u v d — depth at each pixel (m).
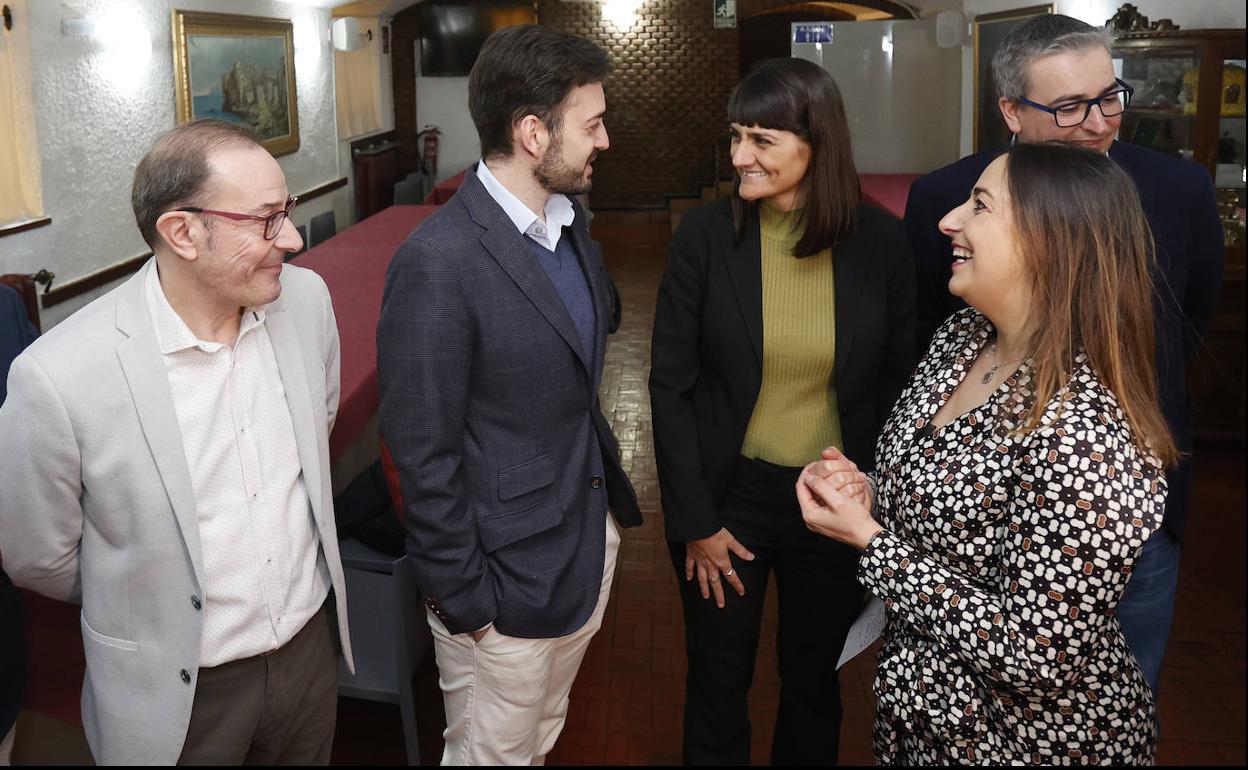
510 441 1.86
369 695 2.62
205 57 7.08
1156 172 2.07
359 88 11.31
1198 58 4.70
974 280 1.46
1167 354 2.06
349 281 4.04
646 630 3.44
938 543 1.49
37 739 2.38
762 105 1.90
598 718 2.92
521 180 1.82
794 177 1.97
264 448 1.69
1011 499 1.41
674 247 2.13
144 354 1.54
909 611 1.48
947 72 8.70
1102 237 1.37
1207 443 5.11
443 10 12.70
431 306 1.74
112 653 1.63
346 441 2.59
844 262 2.05
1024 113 2.01
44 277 5.02
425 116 13.16
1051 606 1.34
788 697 2.35
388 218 5.76
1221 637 3.39
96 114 5.71
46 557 1.60
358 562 2.53
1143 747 1.49
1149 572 1.90
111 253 5.94
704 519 2.12
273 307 1.73
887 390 2.20
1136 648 1.92
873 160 8.97
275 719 1.76
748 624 2.24
